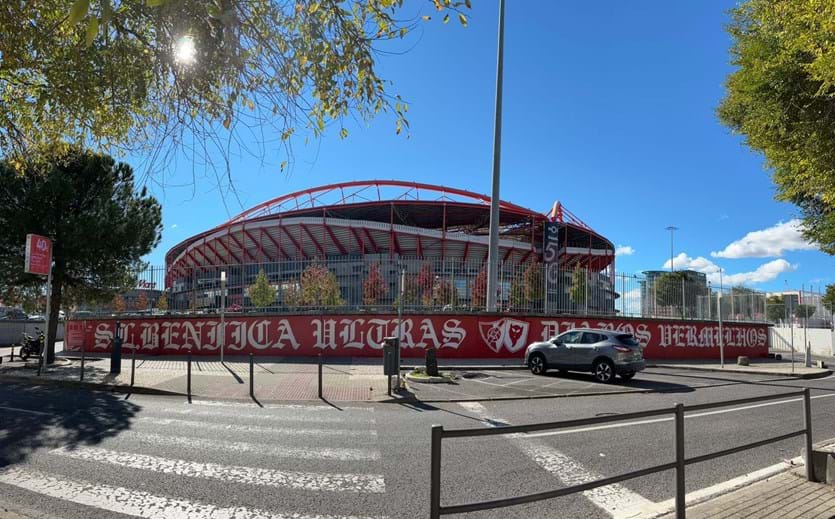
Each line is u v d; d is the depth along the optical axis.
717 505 4.91
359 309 22.03
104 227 21.31
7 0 3.82
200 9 3.27
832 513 4.67
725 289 30.81
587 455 7.29
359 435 8.48
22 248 21.17
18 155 5.41
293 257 66.69
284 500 5.38
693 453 7.47
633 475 3.91
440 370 18.28
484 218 68.19
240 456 7.09
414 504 5.28
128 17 3.71
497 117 22.67
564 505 5.29
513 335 22.05
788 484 5.57
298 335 22.06
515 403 12.27
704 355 27.89
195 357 22.28
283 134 3.87
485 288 23.19
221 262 68.75
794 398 13.78
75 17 2.27
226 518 4.90
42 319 38.84
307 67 3.85
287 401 12.16
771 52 9.11
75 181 21.52
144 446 7.62
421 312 21.48
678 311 27.53
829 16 6.04
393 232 58.84
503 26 22.69
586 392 14.04
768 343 32.53
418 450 7.50
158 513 5.00
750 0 9.30
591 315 24.12
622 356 16.20
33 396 12.84
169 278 25.34
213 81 3.79
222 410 10.90
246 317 22.78
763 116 9.52
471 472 6.40
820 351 37.50
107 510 5.07
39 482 5.91
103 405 11.38
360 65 3.91
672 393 14.38
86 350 26.50
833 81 6.65
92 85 4.38
